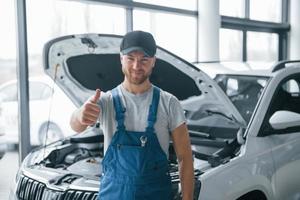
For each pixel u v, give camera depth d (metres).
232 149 2.53
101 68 2.59
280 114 2.87
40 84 5.14
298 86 3.25
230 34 7.11
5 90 4.98
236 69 3.57
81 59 2.49
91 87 2.53
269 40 8.08
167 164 1.72
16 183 2.36
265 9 7.89
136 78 1.65
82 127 1.65
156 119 1.66
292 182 2.72
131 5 5.16
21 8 4.16
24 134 4.32
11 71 4.26
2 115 5.02
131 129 1.67
